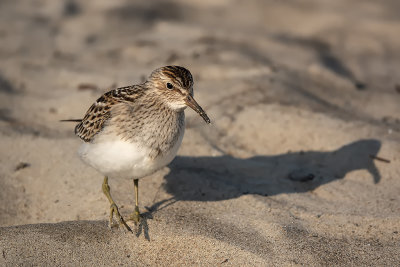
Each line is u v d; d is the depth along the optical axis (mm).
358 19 19938
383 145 11094
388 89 14945
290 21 20281
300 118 12125
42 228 8031
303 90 13812
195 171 10312
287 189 9914
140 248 7824
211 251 7727
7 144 11141
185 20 20641
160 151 7805
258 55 16344
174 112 7992
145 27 20031
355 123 12055
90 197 9328
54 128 12164
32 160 10594
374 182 10125
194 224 8312
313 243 7980
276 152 11328
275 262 7465
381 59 17469
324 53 17516
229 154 11203
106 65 15984
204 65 15195
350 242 8094
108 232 8047
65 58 16812
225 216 8656
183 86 7852
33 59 16547
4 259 7363
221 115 12422
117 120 7691
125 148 7641
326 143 11375
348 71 16266
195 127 12062
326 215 8844
